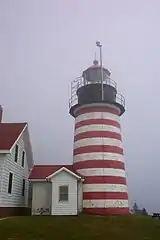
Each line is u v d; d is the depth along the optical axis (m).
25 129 28.75
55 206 24.84
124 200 25.70
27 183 31.81
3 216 23.09
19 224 17.47
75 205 24.67
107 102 27.47
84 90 28.48
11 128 27.61
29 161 32.84
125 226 17.69
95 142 26.55
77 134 28.03
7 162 24.36
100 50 30.59
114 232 16.02
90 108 27.78
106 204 24.75
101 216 22.00
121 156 27.17
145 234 15.86
